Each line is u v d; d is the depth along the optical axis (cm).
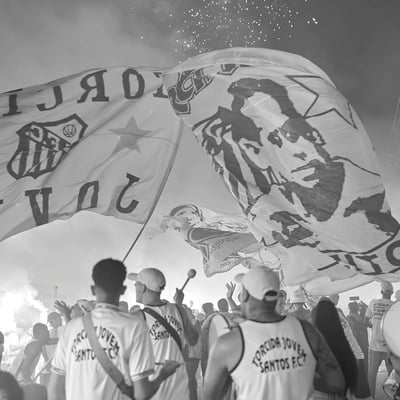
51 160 571
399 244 516
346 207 530
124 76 607
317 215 534
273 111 559
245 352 308
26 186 561
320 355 320
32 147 567
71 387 347
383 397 840
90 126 588
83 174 581
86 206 580
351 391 374
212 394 313
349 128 545
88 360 344
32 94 578
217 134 573
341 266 530
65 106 584
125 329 346
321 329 378
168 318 473
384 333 361
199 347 701
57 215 568
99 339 344
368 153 543
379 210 529
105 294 356
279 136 555
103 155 591
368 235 522
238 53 583
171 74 591
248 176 559
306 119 551
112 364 342
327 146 542
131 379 342
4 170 557
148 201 602
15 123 567
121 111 603
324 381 333
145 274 475
